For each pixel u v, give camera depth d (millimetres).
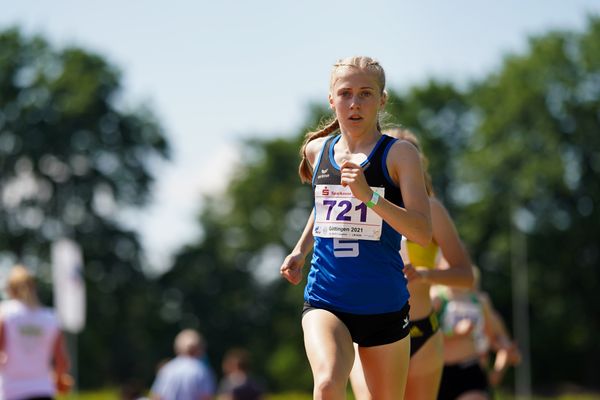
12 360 27875
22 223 162000
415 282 20031
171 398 41344
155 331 177750
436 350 20281
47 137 160750
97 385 164875
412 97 171500
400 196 16000
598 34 153500
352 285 15938
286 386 179000
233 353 46469
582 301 156875
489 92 159250
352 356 15523
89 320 163625
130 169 166375
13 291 28422
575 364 165000
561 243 154375
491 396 28078
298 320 183250
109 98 165125
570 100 152375
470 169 156625
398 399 16562
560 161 149875
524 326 157250
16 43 162875
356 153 16125
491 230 159750
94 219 164125
